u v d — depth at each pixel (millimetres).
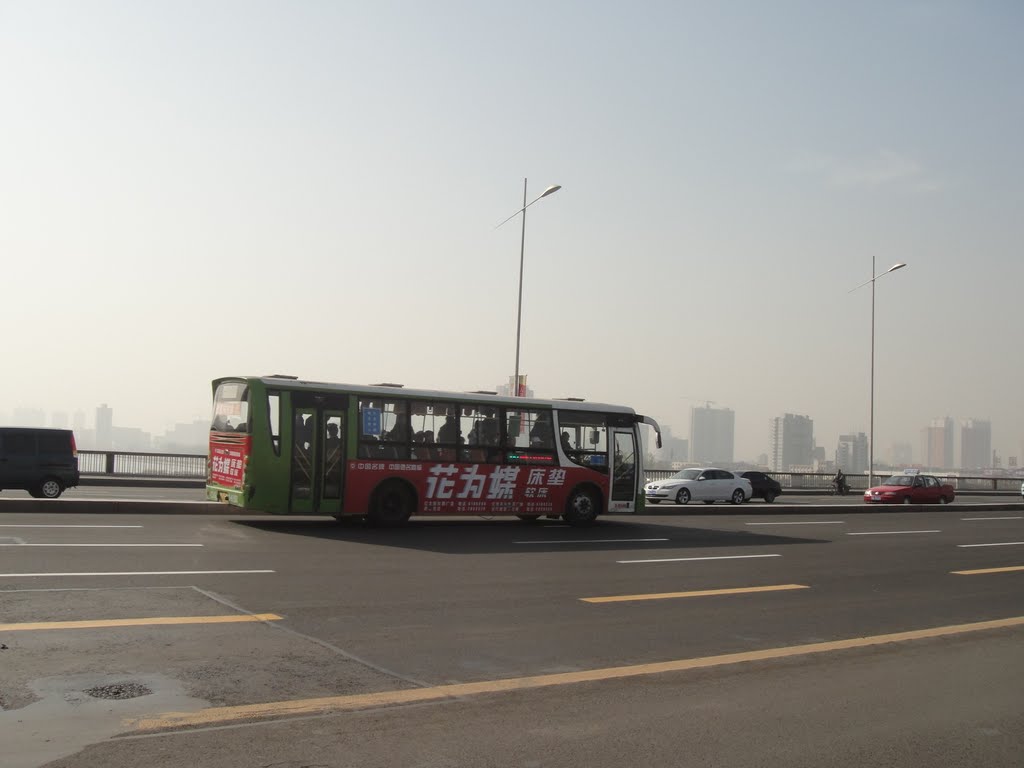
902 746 6094
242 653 7836
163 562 12594
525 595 11570
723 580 13766
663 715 6598
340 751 5539
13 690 6488
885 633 10141
